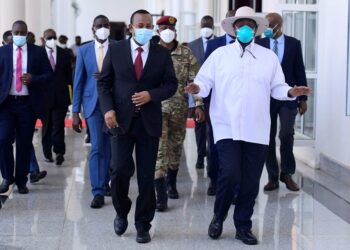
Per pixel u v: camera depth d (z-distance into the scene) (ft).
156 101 19.40
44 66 26.61
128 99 19.45
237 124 19.60
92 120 25.40
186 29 85.92
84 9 151.64
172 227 22.34
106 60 19.84
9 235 21.27
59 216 23.79
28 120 26.48
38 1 69.31
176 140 26.09
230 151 19.77
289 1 40.40
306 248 19.94
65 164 36.11
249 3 48.55
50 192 28.12
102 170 25.45
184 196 27.48
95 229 21.97
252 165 20.10
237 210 20.62
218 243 20.43
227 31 20.56
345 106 29.81
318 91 33.63
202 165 34.83
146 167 20.03
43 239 20.81
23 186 27.73
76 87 25.85
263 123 19.90
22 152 27.12
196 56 32.53
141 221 20.48
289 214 24.18
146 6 150.41
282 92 20.03
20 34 25.81
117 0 152.56
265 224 22.76
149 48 19.88
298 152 37.37
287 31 34.55
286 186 28.73
